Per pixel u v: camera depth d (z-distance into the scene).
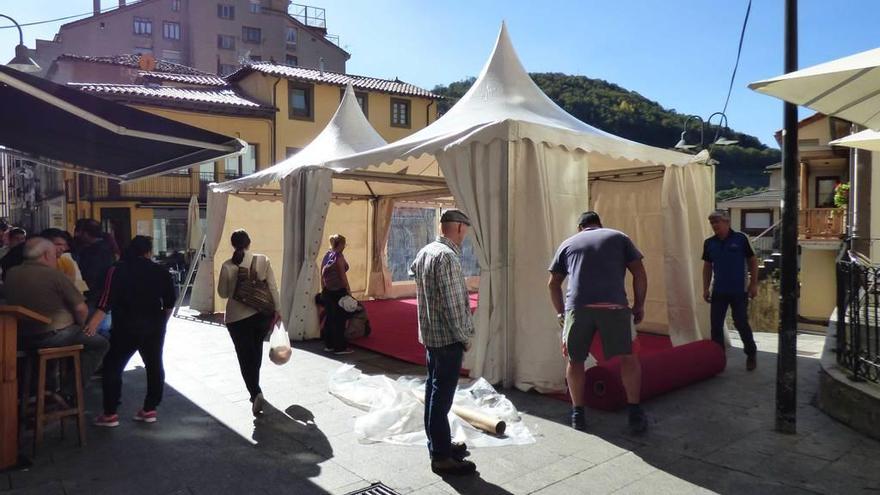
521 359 5.50
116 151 6.27
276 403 5.14
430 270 3.57
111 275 4.45
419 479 3.59
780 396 4.28
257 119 23.77
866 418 4.21
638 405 4.30
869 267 4.53
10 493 3.39
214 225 10.88
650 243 8.44
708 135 9.82
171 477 3.62
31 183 30.94
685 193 7.71
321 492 3.42
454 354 3.59
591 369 4.92
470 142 5.71
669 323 7.48
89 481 3.56
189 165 6.11
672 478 3.55
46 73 31.97
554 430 4.40
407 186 11.42
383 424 4.41
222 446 4.13
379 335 8.35
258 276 4.93
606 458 3.87
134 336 4.50
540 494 3.37
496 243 5.64
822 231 17.84
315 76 25.44
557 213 5.76
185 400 5.23
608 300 4.29
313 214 8.16
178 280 16.75
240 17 49.91
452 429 4.25
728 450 3.96
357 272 12.58
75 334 4.40
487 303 5.64
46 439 4.26
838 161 19.88
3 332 3.71
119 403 4.93
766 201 29.77
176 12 49.16
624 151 6.60
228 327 4.88
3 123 5.52
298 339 8.05
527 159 5.67
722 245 6.28
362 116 10.05
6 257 5.95
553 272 4.65
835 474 3.56
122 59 29.44
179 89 24.14
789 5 4.18
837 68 3.22
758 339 8.37
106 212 22.53
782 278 4.25
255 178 9.62
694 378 5.54
